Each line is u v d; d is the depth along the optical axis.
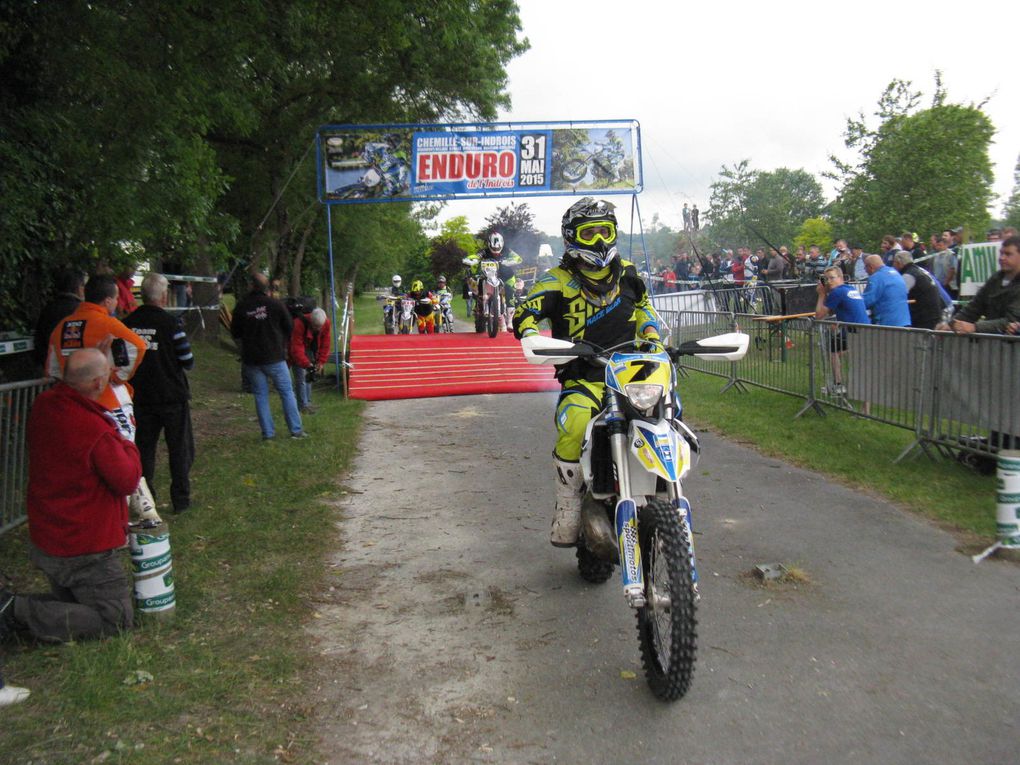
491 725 3.53
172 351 6.51
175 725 3.45
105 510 4.20
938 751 3.23
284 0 12.08
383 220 32.22
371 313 43.50
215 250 15.48
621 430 3.81
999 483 5.32
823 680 3.80
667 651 3.71
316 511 6.64
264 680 3.87
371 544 5.96
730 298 17.33
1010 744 3.27
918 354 7.59
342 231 30.64
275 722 3.52
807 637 4.24
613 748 3.34
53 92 8.71
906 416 7.92
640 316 4.44
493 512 6.68
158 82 8.93
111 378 5.72
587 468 4.00
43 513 4.15
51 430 4.12
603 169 14.72
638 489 3.86
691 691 3.75
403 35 15.20
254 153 21.61
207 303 19.84
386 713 3.63
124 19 8.55
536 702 3.71
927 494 6.50
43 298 9.22
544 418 10.86
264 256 26.78
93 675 3.81
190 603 4.73
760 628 4.36
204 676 3.87
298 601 4.84
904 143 22.70
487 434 9.92
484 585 5.12
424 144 14.28
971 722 3.43
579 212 4.22
